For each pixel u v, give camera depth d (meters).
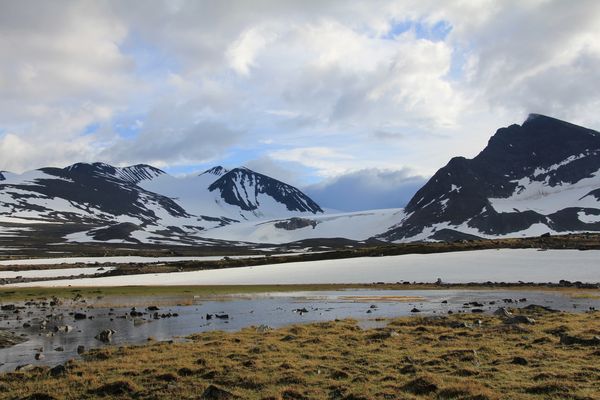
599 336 30.95
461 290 82.06
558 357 26.17
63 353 33.41
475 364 25.36
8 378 25.69
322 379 23.48
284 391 21.36
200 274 123.00
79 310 61.97
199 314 56.19
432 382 21.53
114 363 28.31
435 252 137.75
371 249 154.12
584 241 133.62
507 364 25.20
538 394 19.84
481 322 42.47
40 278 124.56
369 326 43.81
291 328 41.03
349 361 27.36
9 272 139.62
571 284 83.62
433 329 38.47
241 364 27.02
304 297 76.44
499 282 90.31
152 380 24.22
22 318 53.97
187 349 32.28
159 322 49.59
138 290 91.19
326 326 42.41
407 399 19.75
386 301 68.06
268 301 71.06
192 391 22.22
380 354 28.98
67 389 23.14
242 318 52.22
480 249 134.75
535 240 141.00
